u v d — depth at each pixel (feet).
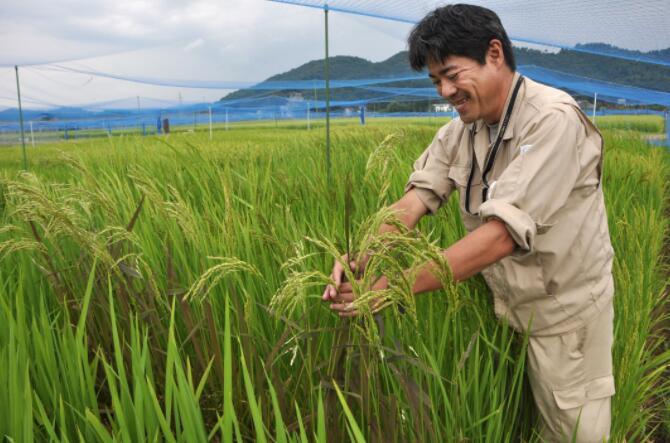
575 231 6.76
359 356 5.92
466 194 7.66
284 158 22.36
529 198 6.00
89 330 7.64
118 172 18.56
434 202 8.33
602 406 7.56
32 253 8.91
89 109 85.15
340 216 11.52
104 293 7.77
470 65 6.20
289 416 6.15
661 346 12.70
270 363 5.79
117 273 7.08
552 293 7.10
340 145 29.55
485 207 5.96
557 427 7.71
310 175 16.49
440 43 6.11
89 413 4.66
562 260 6.86
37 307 8.49
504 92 6.60
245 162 20.56
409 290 5.04
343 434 5.89
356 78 70.28
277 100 104.32
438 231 11.09
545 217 6.17
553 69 43.73
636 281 10.01
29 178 8.35
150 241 9.26
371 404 5.96
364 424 5.92
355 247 5.85
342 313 5.77
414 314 5.49
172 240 9.10
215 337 6.27
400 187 13.33
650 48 26.03
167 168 17.87
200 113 114.01
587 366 7.38
